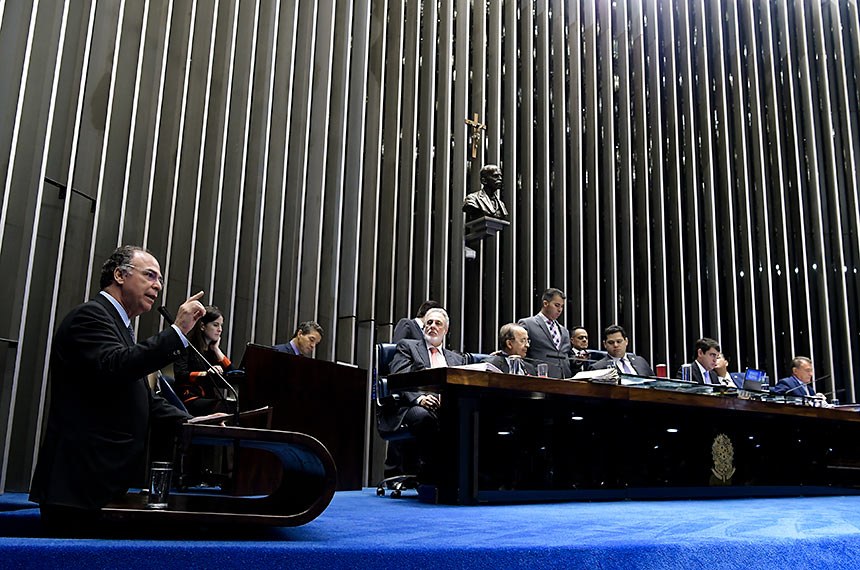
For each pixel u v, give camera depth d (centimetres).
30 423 473
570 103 870
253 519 190
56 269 491
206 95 607
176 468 379
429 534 213
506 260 779
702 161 916
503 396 358
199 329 453
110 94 543
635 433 398
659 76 912
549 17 893
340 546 172
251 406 385
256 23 650
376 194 708
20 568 155
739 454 435
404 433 402
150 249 563
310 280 655
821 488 467
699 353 569
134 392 209
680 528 234
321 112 687
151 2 592
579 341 612
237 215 614
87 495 192
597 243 830
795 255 924
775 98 952
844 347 899
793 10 1002
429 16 785
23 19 495
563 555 178
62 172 511
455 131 790
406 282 711
